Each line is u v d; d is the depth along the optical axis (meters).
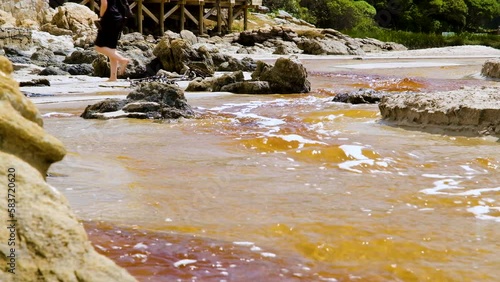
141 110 9.51
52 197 2.31
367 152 6.72
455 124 8.15
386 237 4.12
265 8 48.81
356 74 20.66
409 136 8.02
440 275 3.54
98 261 2.25
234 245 3.94
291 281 3.41
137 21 37.19
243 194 5.18
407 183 5.66
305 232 4.20
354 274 3.54
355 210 4.77
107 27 15.93
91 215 4.46
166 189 5.28
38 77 17.73
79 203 4.75
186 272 3.48
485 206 4.97
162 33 37.97
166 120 9.30
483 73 19.59
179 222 4.39
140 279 3.36
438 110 8.36
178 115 9.51
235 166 6.21
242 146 7.24
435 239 4.13
